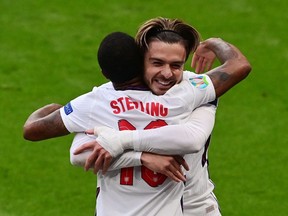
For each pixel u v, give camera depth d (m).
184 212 20.50
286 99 39.28
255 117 37.69
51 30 44.91
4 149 34.84
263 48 43.84
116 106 18.36
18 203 31.11
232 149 35.16
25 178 32.78
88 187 32.31
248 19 46.50
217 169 33.69
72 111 18.67
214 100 18.91
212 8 47.56
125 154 18.08
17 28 45.03
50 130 18.80
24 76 40.78
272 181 32.94
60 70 41.31
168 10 47.25
